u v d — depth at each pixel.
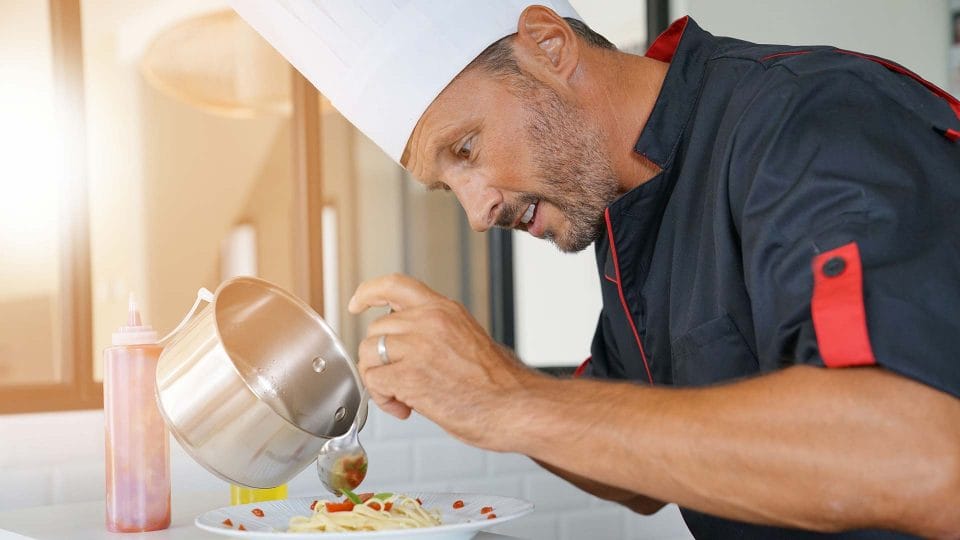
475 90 1.12
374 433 2.13
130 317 1.29
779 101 0.94
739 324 1.02
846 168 0.86
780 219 0.87
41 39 2.37
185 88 2.96
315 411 1.17
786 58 1.02
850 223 0.82
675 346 1.11
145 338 1.27
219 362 1.07
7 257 2.40
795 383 0.77
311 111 2.22
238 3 1.30
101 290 2.88
